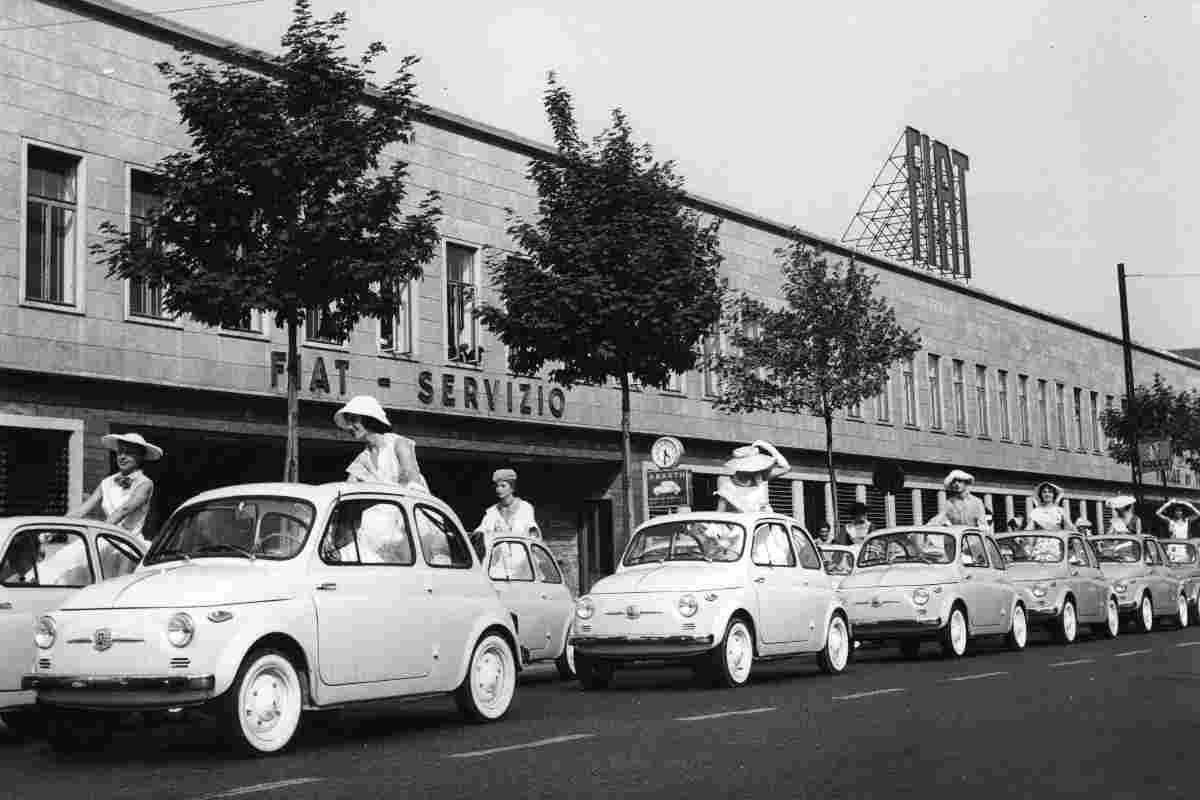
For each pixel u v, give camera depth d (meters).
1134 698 13.98
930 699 14.23
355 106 19.84
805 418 42.09
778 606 17.31
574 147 25.25
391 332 28.23
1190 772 9.27
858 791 8.66
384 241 19.17
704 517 17.81
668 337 24.36
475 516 31.47
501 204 30.97
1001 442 54.66
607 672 17.27
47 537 12.36
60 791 8.97
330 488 11.73
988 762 9.79
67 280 22.70
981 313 54.00
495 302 30.48
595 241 24.16
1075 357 61.88
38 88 22.27
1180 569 30.97
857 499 44.69
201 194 18.66
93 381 22.52
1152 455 46.44
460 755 10.46
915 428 48.47
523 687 17.69
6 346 21.50
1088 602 25.61
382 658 11.49
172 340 23.88
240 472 25.75
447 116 29.70
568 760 10.15
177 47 19.77
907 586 21.23
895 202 51.84
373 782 9.15
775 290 40.75
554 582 18.86
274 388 25.36
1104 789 8.63
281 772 9.66
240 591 10.50
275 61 19.41
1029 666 18.72
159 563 11.24
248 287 18.56
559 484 34.34
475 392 29.73
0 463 21.36
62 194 22.78
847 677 17.64
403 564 12.03
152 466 24.02
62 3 22.70
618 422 34.06
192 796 8.63
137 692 10.12
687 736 11.48
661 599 16.44
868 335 32.16
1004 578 23.08
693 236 25.02
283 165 18.69
